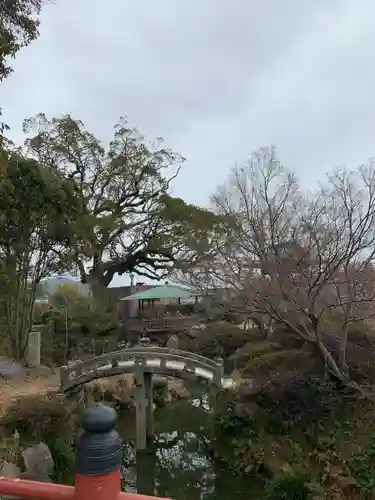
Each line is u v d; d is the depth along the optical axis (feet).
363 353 50.57
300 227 61.11
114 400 65.62
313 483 35.40
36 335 68.03
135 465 50.67
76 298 96.17
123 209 97.55
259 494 39.45
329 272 45.32
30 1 29.19
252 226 55.06
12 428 41.83
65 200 62.49
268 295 48.24
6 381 56.85
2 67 29.86
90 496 5.65
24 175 56.65
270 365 53.72
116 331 90.43
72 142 88.89
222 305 63.87
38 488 6.27
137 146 97.04
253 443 45.14
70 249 71.26
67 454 41.83
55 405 46.01
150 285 122.01
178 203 88.12
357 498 33.47
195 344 86.89
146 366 54.75
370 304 49.42
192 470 48.21
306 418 44.73
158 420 64.08
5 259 63.16
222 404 50.70
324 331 50.90
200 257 80.12
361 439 38.88
